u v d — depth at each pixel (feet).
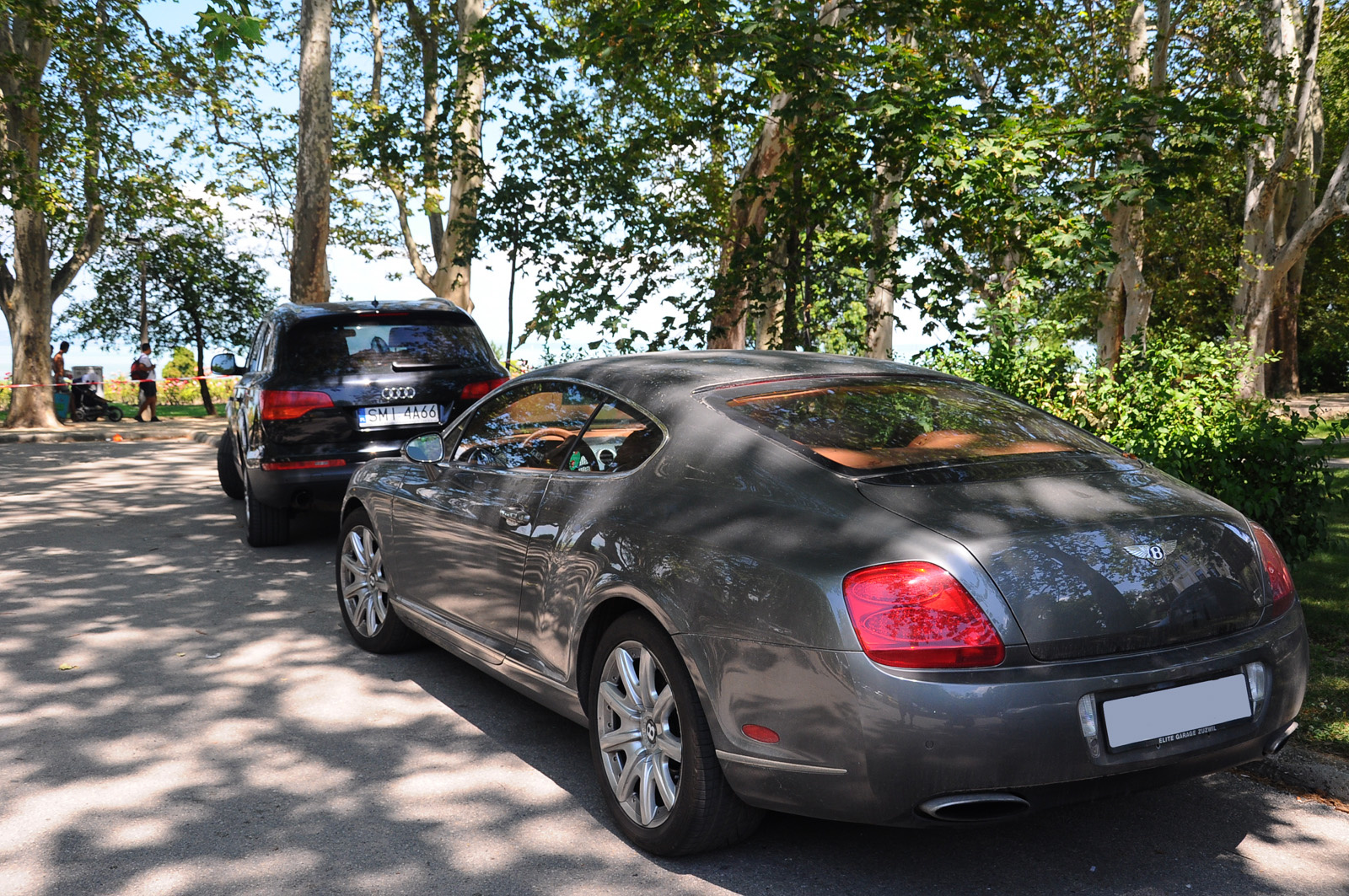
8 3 57.88
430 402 24.80
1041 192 25.73
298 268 55.72
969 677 8.34
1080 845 10.69
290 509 26.58
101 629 19.08
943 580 8.53
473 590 14.06
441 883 9.97
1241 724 9.23
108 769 12.69
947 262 26.99
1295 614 10.02
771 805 9.36
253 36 22.67
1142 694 8.72
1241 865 10.21
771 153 35.60
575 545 11.66
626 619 10.77
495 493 13.73
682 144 29.89
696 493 10.61
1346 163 78.79
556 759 13.10
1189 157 24.71
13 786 12.17
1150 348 23.76
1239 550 9.72
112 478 41.78
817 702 8.77
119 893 9.73
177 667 16.84
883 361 13.83
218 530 29.50
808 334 29.45
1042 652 8.48
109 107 66.59
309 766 12.82
